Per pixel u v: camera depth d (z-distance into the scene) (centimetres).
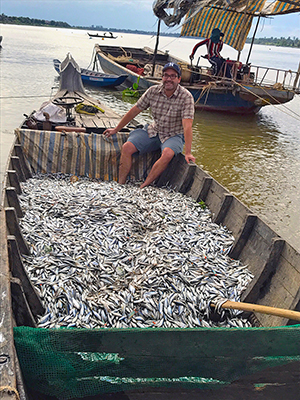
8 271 310
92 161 802
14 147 734
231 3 1302
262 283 452
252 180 1096
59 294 415
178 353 314
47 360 287
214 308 422
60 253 480
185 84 1756
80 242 508
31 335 279
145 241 529
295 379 354
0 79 2208
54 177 778
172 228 579
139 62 2555
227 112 1928
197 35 2009
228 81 1723
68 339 287
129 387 325
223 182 1065
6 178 600
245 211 553
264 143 1499
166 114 735
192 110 716
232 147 1409
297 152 1411
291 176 1149
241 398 343
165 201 679
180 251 512
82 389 313
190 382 334
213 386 342
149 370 318
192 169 720
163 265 473
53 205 617
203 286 452
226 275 483
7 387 209
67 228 546
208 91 1700
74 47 5581
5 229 373
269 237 479
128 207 628
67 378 301
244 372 337
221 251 536
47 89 2044
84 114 1057
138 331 296
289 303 405
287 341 326
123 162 775
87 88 2309
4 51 3875
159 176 805
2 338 241
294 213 903
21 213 568
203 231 576
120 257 488
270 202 955
